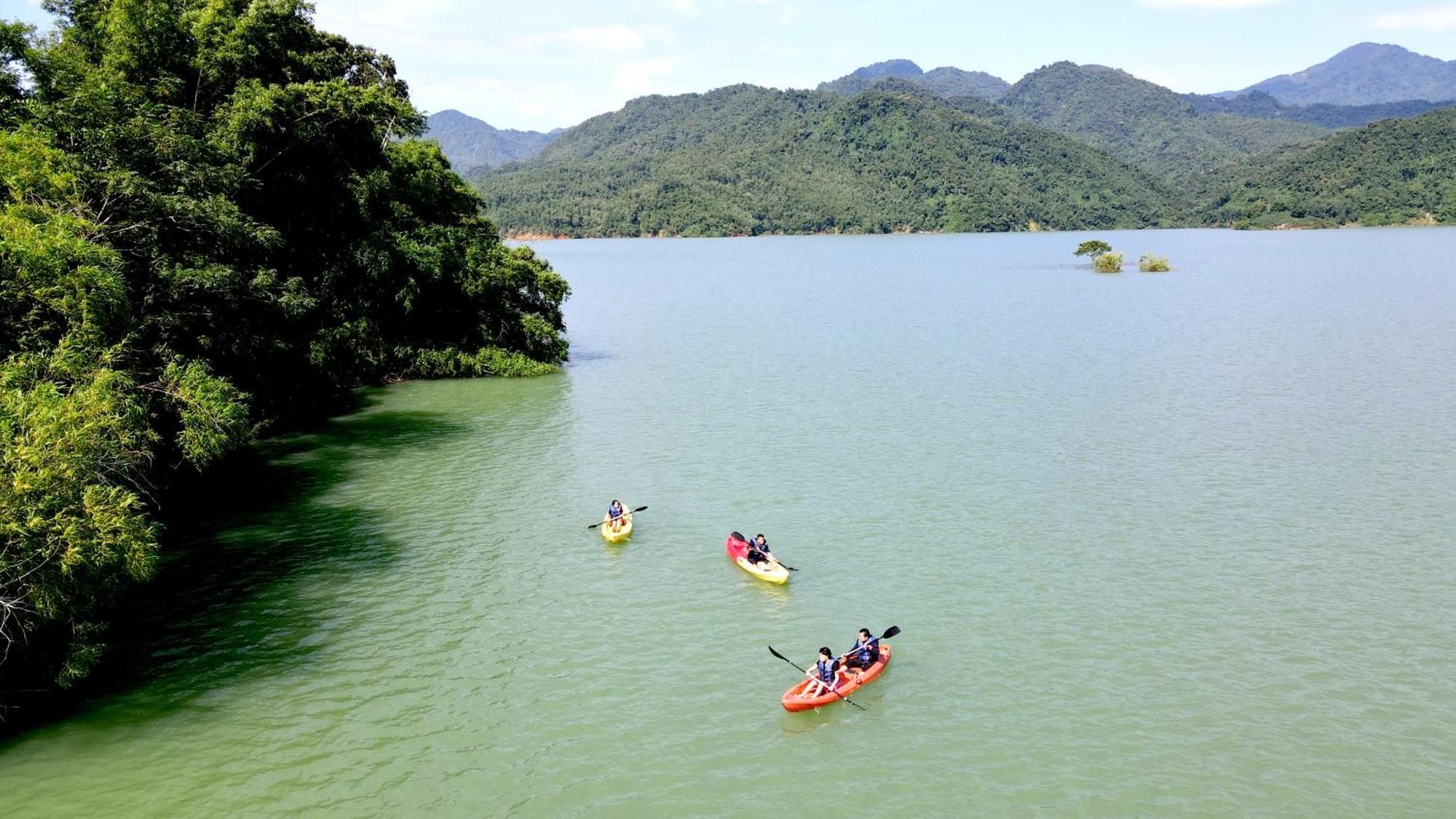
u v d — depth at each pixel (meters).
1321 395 57.12
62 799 19.77
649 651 26.33
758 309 114.25
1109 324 91.62
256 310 46.28
